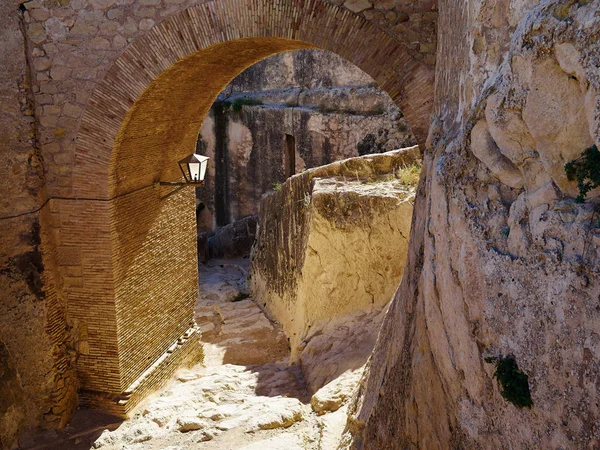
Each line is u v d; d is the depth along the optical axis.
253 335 11.34
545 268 2.65
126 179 7.25
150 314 8.09
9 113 6.75
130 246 7.45
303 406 7.34
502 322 2.96
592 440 2.29
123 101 6.61
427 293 3.96
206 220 21.36
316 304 9.40
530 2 2.99
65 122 6.80
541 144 2.77
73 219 7.00
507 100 3.01
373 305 8.92
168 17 6.37
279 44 6.84
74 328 7.36
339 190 9.17
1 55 6.67
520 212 2.96
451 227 3.58
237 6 6.18
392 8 5.85
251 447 6.41
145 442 7.00
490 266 3.09
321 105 17.75
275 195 12.34
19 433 7.09
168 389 8.41
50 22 6.62
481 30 3.64
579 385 2.38
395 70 5.93
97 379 7.49
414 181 9.29
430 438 3.81
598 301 2.30
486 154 3.30
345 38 5.98
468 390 3.30
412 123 5.99
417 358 4.12
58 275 7.20
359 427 5.54
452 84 4.55
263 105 19.33
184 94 7.54
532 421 2.70
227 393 8.15
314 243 9.27
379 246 8.82
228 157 20.36
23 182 6.82
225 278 16.69
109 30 6.52
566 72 2.59
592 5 2.47
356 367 7.61
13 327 7.02
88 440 7.12
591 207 2.48
